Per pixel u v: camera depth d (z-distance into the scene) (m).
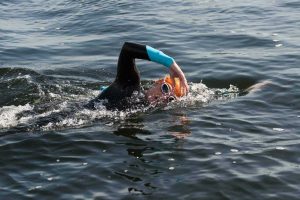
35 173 5.89
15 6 17.20
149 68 10.06
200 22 13.60
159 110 7.67
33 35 13.41
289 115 7.45
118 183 5.64
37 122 7.20
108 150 6.42
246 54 10.66
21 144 6.57
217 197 5.35
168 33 12.66
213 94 8.42
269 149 6.38
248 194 5.40
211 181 5.62
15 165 6.09
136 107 7.65
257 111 7.63
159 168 5.95
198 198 5.33
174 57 10.69
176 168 5.93
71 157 6.26
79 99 8.27
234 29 12.73
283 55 10.45
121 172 5.86
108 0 16.75
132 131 6.97
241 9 14.82
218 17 14.07
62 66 10.52
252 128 7.02
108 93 7.74
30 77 9.52
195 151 6.34
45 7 16.83
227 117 7.40
